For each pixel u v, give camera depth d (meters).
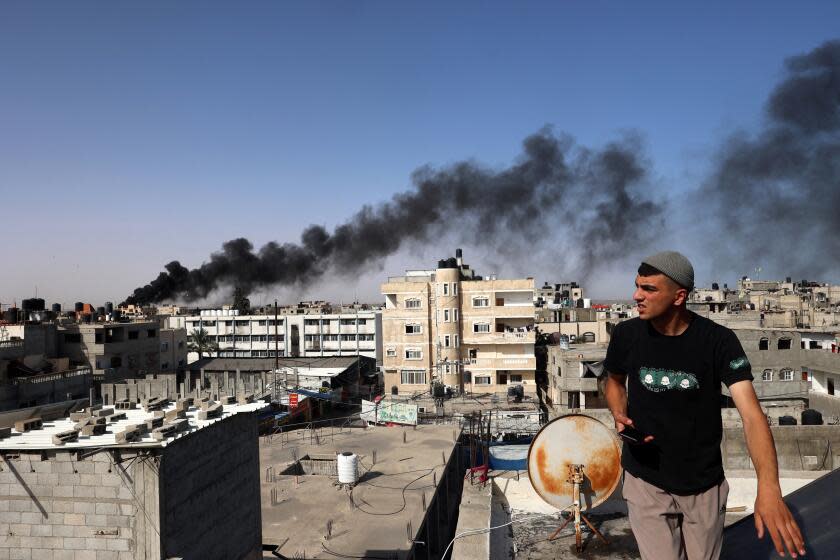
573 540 8.50
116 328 70.25
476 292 69.88
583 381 54.66
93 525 14.32
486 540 8.88
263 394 19.70
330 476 35.47
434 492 32.47
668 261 3.67
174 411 16.64
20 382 50.81
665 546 3.75
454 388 67.94
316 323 109.50
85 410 17.83
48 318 72.56
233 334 111.56
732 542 4.07
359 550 25.06
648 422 3.82
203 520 15.73
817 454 19.70
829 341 51.94
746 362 3.55
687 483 3.73
